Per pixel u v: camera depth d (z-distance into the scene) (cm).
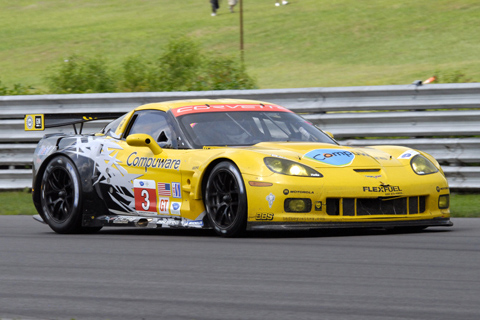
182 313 1025
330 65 7969
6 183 3266
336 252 1520
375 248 1566
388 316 976
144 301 1110
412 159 1867
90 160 2142
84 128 3288
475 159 2647
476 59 7300
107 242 1825
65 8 15025
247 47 9669
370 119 2819
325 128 2903
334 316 982
